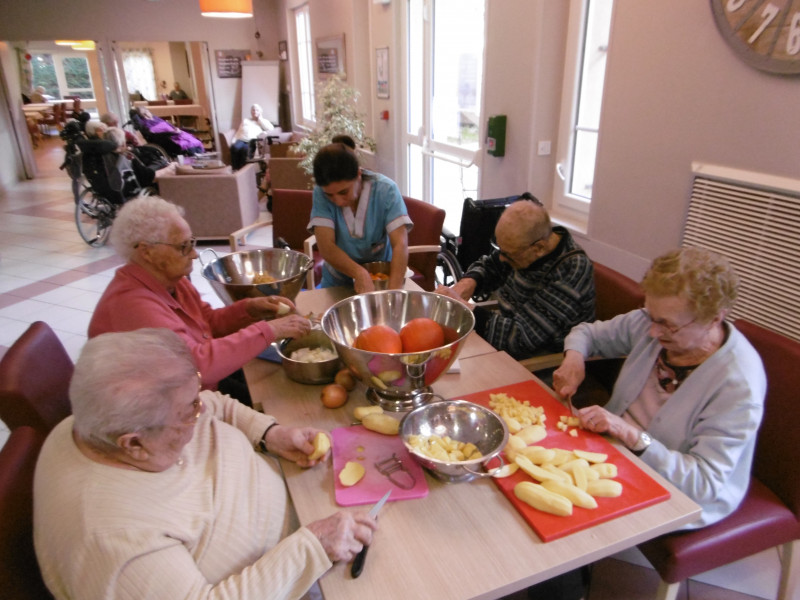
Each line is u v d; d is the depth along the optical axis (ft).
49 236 17.42
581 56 8.55
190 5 26.78
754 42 5.21
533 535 2.94
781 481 4.13
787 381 4.06
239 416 3.90
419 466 3.47
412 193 15.75
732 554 3.93
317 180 6.05
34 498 2.77
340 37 17.88
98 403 2.59
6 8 24.08
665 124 6.49
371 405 4.18
